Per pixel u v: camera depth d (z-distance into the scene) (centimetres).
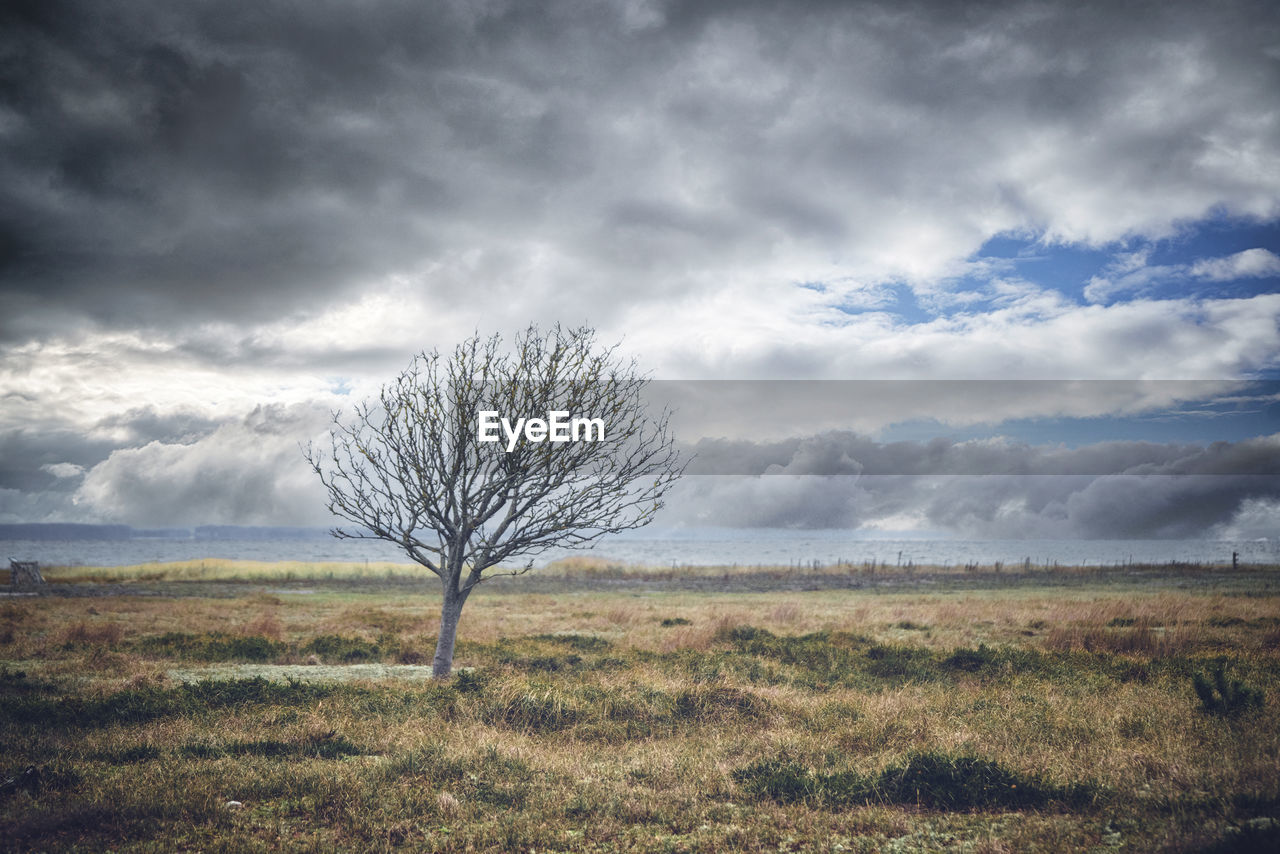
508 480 1326
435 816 629
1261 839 481
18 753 795
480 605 3662
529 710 1012
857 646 1858
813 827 594
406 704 1066
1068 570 6288
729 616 2438
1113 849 519
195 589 5006
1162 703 1002
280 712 1008
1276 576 5172
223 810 622
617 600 4072
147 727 941
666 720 992
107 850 540
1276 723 836
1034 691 1146
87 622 2142
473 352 1364
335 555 17750
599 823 606
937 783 677
